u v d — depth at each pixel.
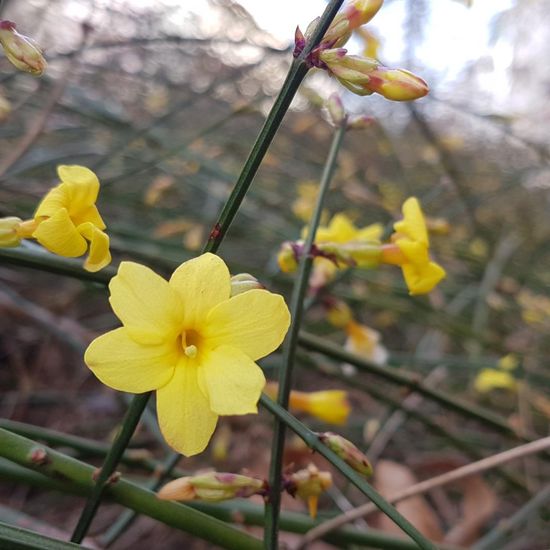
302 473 0.08
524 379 0.19
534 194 0.36
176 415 0.06
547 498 0.16
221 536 0.08
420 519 0.16
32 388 0.22
